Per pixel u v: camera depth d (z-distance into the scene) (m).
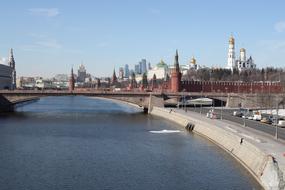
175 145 111.19
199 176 77.12
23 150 103.19
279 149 80.00
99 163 88.88
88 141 118.19
